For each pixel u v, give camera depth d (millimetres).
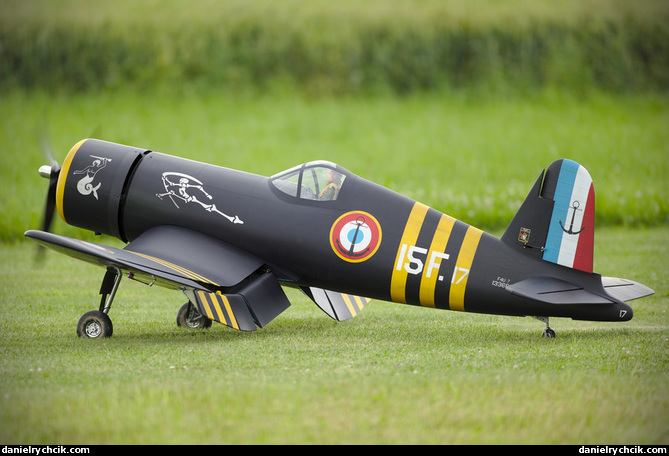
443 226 30719
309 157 97750
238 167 92062
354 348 28297
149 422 18422
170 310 39531
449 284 30203
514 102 125125
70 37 135000
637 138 105000
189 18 143625
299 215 31859
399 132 110625
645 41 137500
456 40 138625
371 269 31141
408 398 20141
